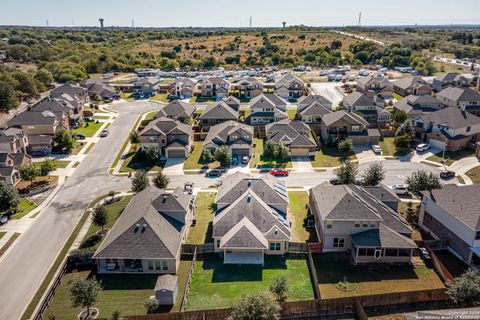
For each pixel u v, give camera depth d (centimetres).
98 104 13075
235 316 3619
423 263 4822
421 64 18088
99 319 3809
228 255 4956
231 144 8388
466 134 8531
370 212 4934
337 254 5034
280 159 8262
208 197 6650
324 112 10212
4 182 6338
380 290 4341
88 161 8294
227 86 14038
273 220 5147
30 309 4197
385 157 8262
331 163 8050
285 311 3962
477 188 5216
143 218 4853
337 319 3909
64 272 4703
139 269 4716
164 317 3825
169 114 10475
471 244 4688
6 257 5084
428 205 5472
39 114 9381
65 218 6053
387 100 12875
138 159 8350
